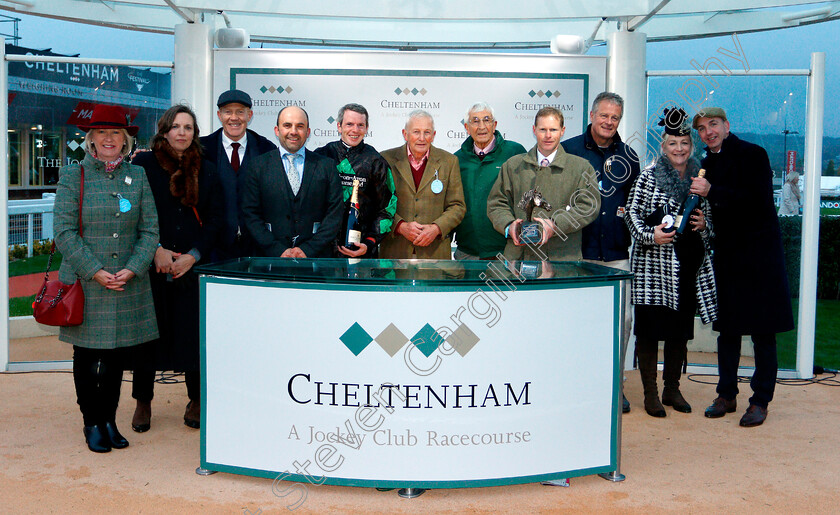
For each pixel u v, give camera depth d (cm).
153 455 385
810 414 480
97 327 380
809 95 577
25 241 601
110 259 383
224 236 473
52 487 337
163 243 422
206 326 340
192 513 310
